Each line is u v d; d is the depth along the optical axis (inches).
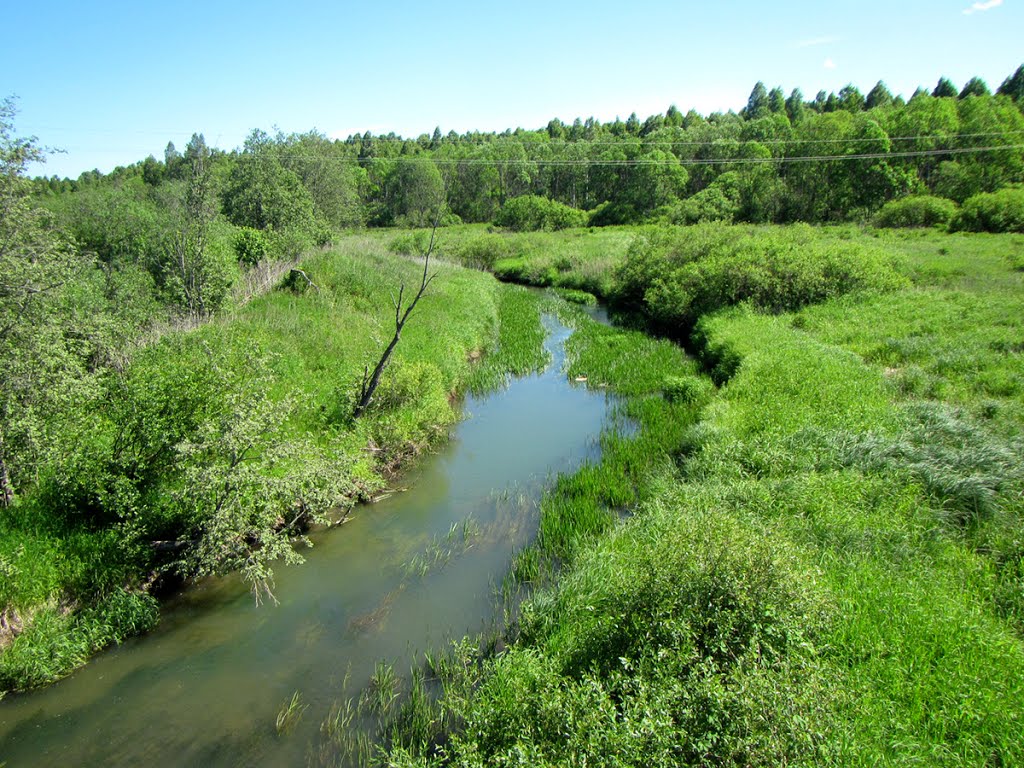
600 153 3284.9
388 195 3184.1
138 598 338.6
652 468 490.6
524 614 319.9
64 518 349.4
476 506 470.3
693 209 2117.4
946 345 658.8
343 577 382.0
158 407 376.2
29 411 336.5
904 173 2134.6
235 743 259.8
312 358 633.6
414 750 247.6
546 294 1449.3
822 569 284.4
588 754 183.8
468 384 756.6
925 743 194.5
